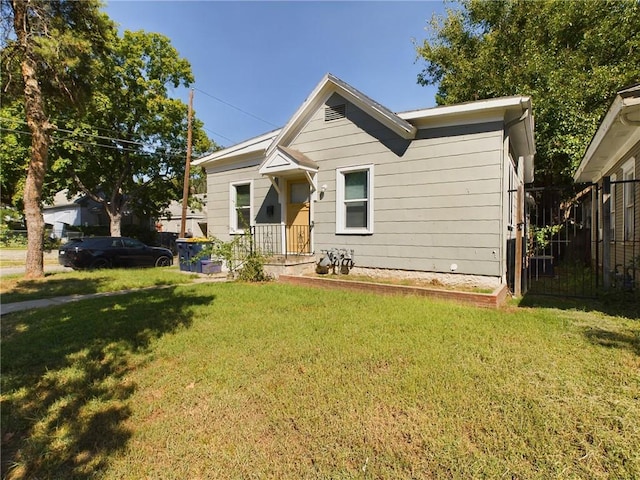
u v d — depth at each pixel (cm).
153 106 1872
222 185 1035
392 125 682
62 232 2398
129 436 207
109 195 2233
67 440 204
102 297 625
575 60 1132
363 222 748
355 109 741
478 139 601
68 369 301
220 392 254
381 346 330
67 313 497
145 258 1266
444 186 634
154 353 333
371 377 267
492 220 589
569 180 1332
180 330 401
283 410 227
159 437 205
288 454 187
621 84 1036
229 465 181
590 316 437
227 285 726
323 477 171
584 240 1227
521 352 311
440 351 316
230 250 852
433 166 645
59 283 800
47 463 186
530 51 1277
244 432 207
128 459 188
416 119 648
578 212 1324
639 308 481
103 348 348
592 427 199
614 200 844
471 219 608
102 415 230
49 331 408
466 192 613
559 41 1243
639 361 288
